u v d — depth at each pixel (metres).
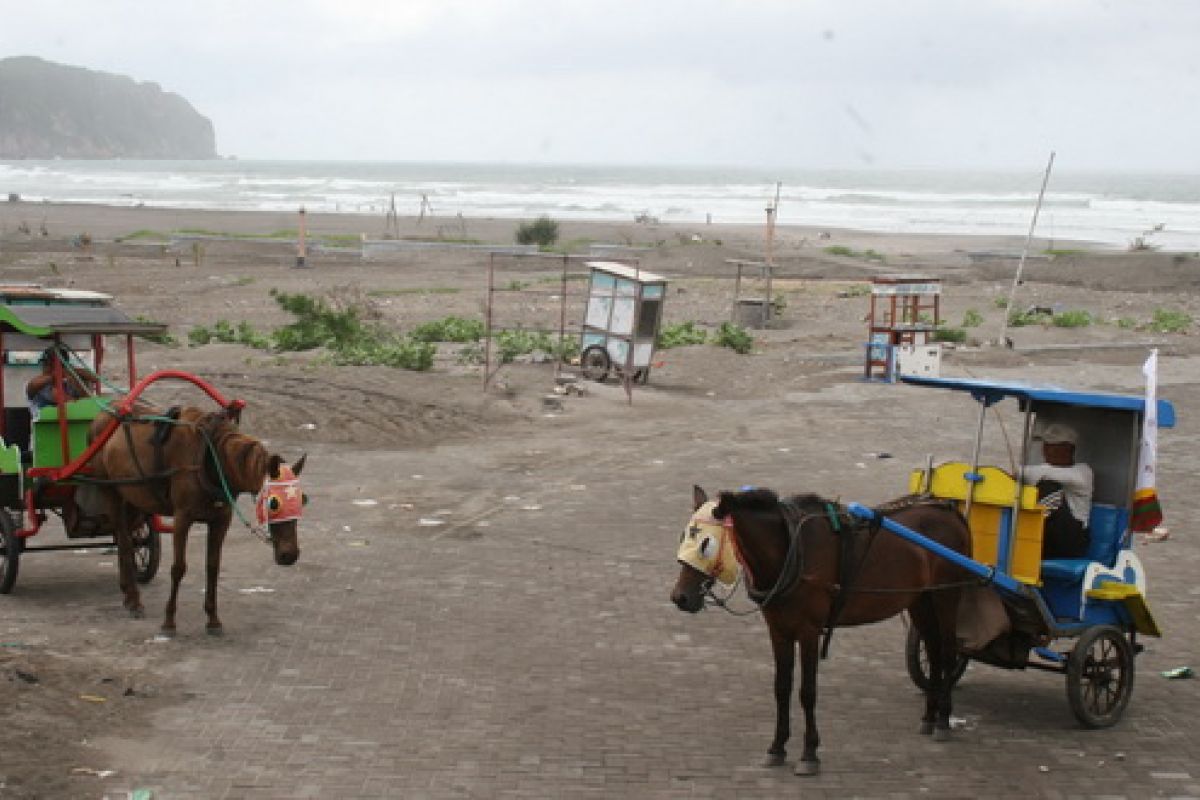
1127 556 9.68
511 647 11.32
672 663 10.97
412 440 21.88
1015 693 10.47
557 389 26.33
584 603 12.80
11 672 9.66
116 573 13.74
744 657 11.19
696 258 64.50
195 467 11.14
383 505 17.19
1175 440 22.78
